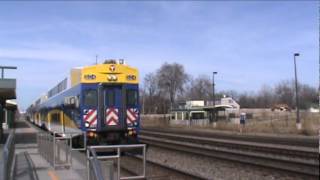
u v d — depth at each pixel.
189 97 147.88
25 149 27.31
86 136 24.36
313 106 121.56
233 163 20.78
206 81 152.00
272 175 17.38
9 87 28.39
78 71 25.81
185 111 85.38
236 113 85.62
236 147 29.03
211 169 19.83
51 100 38.31
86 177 12.85
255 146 27.67
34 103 71.69
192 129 63.47
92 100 24.64
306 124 51.22
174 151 27.20
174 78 141.62
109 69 25.00
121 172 18.83
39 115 55.72
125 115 25.03
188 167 21.00
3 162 10.16
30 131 52.41
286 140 34.94
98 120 24.61
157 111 140.12
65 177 15.34
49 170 17.16
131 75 25.42
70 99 27.38
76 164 15.79
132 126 25.22
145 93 141.62
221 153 25.48
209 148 29.17
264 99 167.25
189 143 34.31
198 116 82.62
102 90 24.77
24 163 19.22
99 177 8.73
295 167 18.95
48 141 20.27
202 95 151.12
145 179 15.69
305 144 29.75
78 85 25.31
